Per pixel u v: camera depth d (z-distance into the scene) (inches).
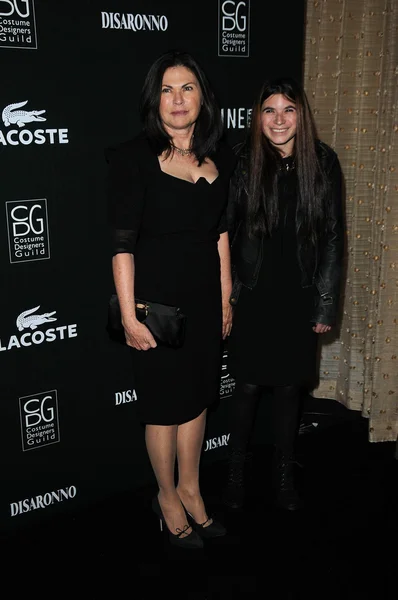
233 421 95.7
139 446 98.6
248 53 93.4
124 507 96.2
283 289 87.4
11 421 85.4
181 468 89.3
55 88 78.1
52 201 81.2
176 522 87.6
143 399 83.5
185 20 86.4
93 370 90.6
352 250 114.5
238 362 92.4
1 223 78.0
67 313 86.1
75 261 85.0
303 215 84.6
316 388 125.3
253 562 84.8
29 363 84.8
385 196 103.3
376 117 108.0
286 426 94.9
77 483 94.0
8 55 74.0
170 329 77.3
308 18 109.7
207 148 78.5
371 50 105.5
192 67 74.9
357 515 94.4
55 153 80.0
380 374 110.1
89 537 89.5
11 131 76.1
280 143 83.7
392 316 108.0
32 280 82.2
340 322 121.3
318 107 113.0
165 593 79.4
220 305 84.2
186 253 78.4
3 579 81.4
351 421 121.6
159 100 74.5
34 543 88.1
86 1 77.9
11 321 81.9
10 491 88.2
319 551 86.9
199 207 77.7
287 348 89.8
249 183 84.8
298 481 103.0
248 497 99.0
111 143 84.0
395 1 97.8
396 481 103.2
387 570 83.3
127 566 84.1
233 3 89.8
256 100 83.3
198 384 83.8
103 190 84.8
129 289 76.7
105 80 81.6
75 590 79.8
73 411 90.5
